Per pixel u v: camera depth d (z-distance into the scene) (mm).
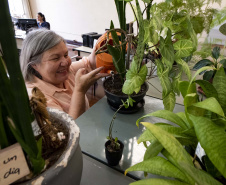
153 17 477
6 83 201
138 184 272
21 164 258
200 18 590
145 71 569
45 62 851
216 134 278
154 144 377
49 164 294
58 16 4668
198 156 407
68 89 1080
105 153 556
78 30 4539
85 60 1313
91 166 555
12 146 244
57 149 326
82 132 693
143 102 854
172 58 495
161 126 396
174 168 299
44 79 929
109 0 3725
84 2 4066
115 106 814
